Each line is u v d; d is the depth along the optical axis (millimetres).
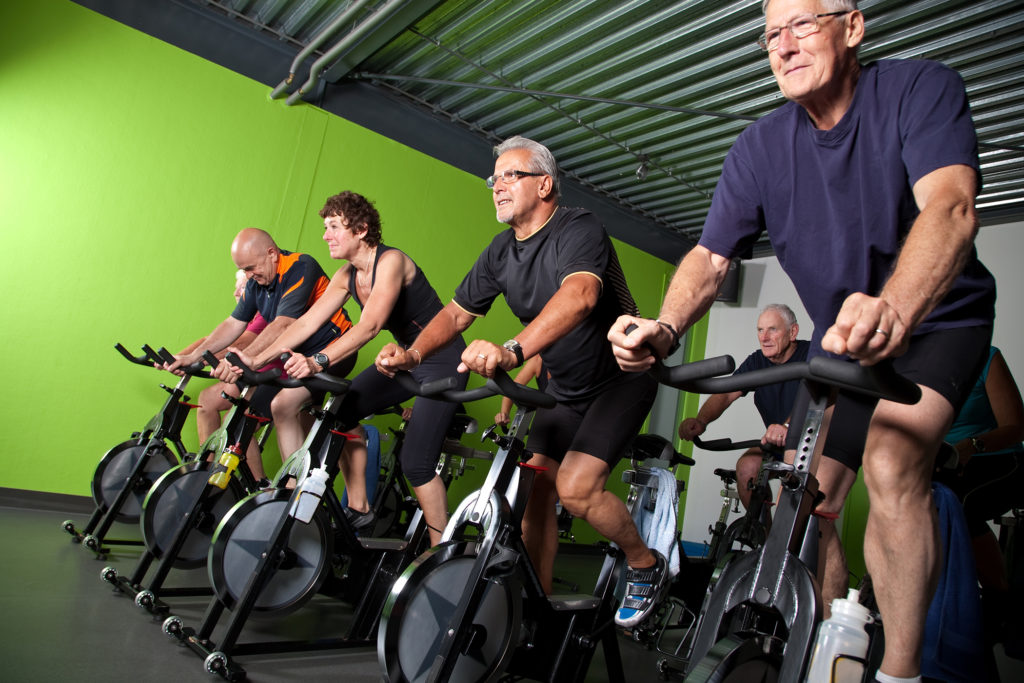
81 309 3865
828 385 1006
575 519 5785
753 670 911
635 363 938
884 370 730
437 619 1445
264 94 4535
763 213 1360
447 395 1536
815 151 1220
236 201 4383
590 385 1907
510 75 4832
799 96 1161
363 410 2256
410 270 2516
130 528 3408
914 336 1160
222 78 4375
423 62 4805
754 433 6473
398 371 1615
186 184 4211
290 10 4371
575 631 1758
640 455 2836
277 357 2463
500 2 4145
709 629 1000
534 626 1671
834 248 1223
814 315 1335
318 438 2041
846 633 938
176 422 3066
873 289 1208
